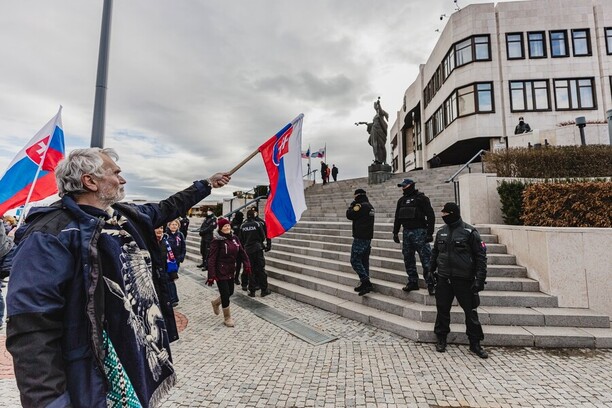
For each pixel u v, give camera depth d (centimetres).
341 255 782
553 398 313
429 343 448
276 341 463
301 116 476
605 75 2134
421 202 530
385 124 1725
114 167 169
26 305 117
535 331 443
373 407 301
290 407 302
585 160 847
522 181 761
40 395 114
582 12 2191
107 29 538
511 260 588
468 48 2267
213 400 312
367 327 513
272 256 959
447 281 425
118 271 149
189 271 1051
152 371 159
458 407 301
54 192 568
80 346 132
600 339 425
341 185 1870
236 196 1953
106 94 535
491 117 2161
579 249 497
